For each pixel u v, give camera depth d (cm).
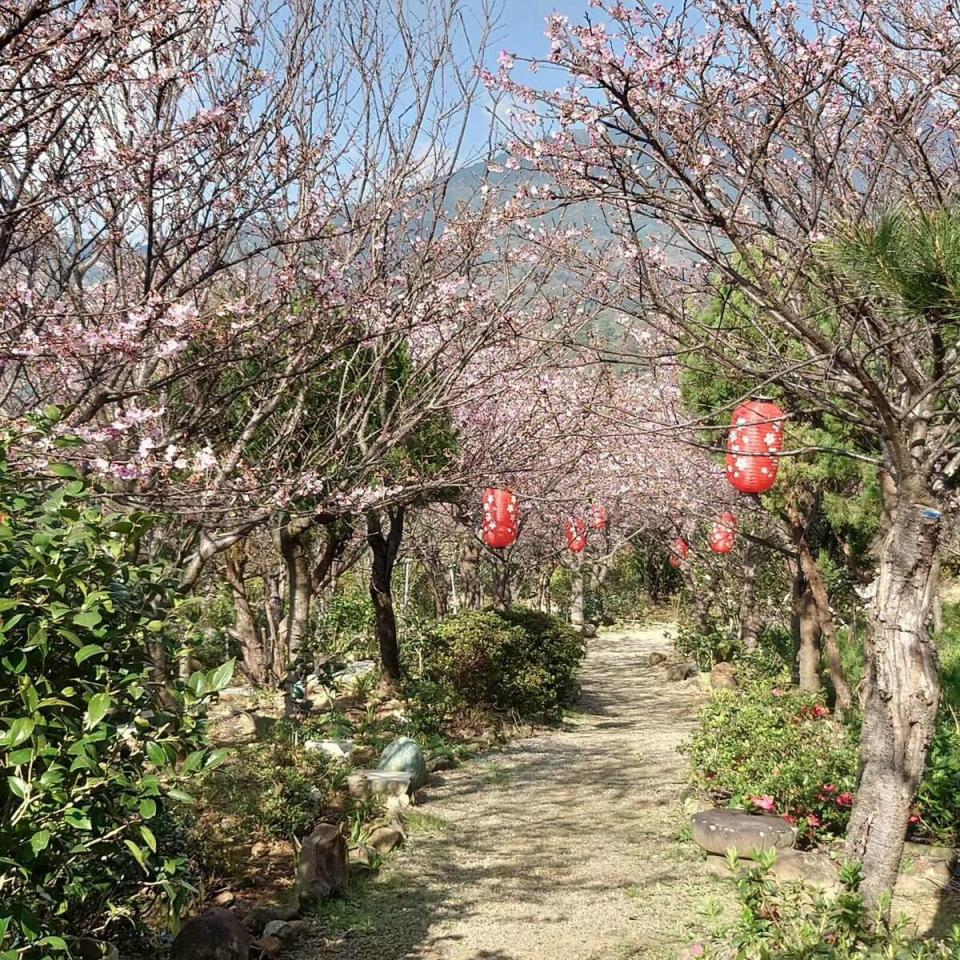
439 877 638
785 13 408
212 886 582
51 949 297
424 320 591
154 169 457
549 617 1548
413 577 2192
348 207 643
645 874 631
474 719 1220
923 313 284
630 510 1795
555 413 862
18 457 375
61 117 466
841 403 525
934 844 635
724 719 879
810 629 1198
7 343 402
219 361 475
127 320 452
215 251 524
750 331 492
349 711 1157
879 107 443
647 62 373
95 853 323
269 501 562
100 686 299
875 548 885
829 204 417
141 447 438
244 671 1283
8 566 292
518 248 688
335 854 594
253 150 550
